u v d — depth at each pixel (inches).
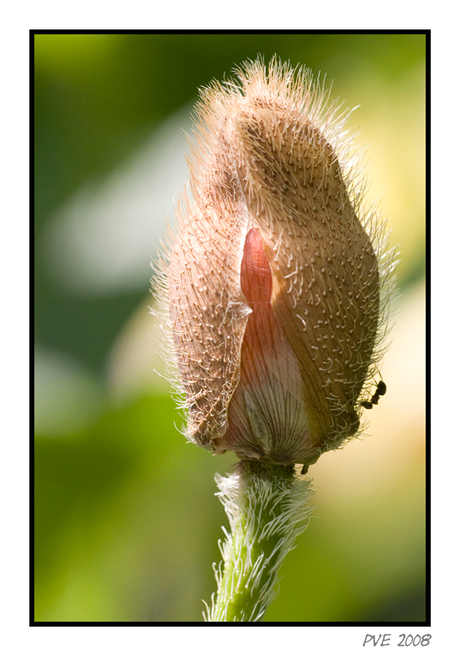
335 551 12.1
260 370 9.3
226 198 9.4
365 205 9.6
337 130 9.7
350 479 12.0
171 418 12.0
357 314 9.3
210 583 12.5
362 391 9.5
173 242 9.6
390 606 12.1
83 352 12.3
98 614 12.4
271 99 9.5
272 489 9.6
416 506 11.9
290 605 12.1
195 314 9.4
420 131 12.6
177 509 12.3
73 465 12.2
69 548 12.3
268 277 9.3
